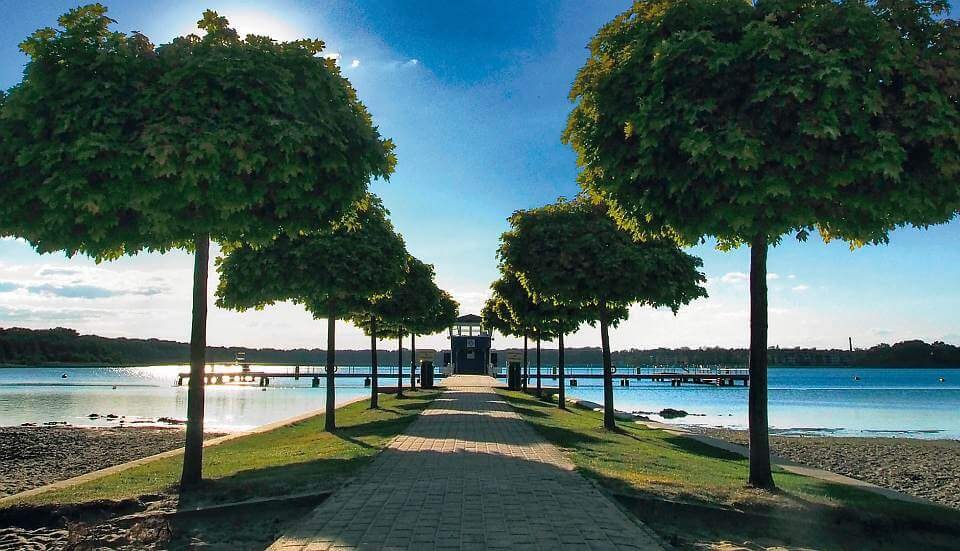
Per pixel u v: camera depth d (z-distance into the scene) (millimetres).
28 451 19703
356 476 9148
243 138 7008
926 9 7449
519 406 24750
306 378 95188
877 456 20594
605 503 7492
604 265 16312
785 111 7113
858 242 8883
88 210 6984
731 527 7605
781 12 7504
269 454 12500
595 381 97438
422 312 25734
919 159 7262
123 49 7168
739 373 102375
